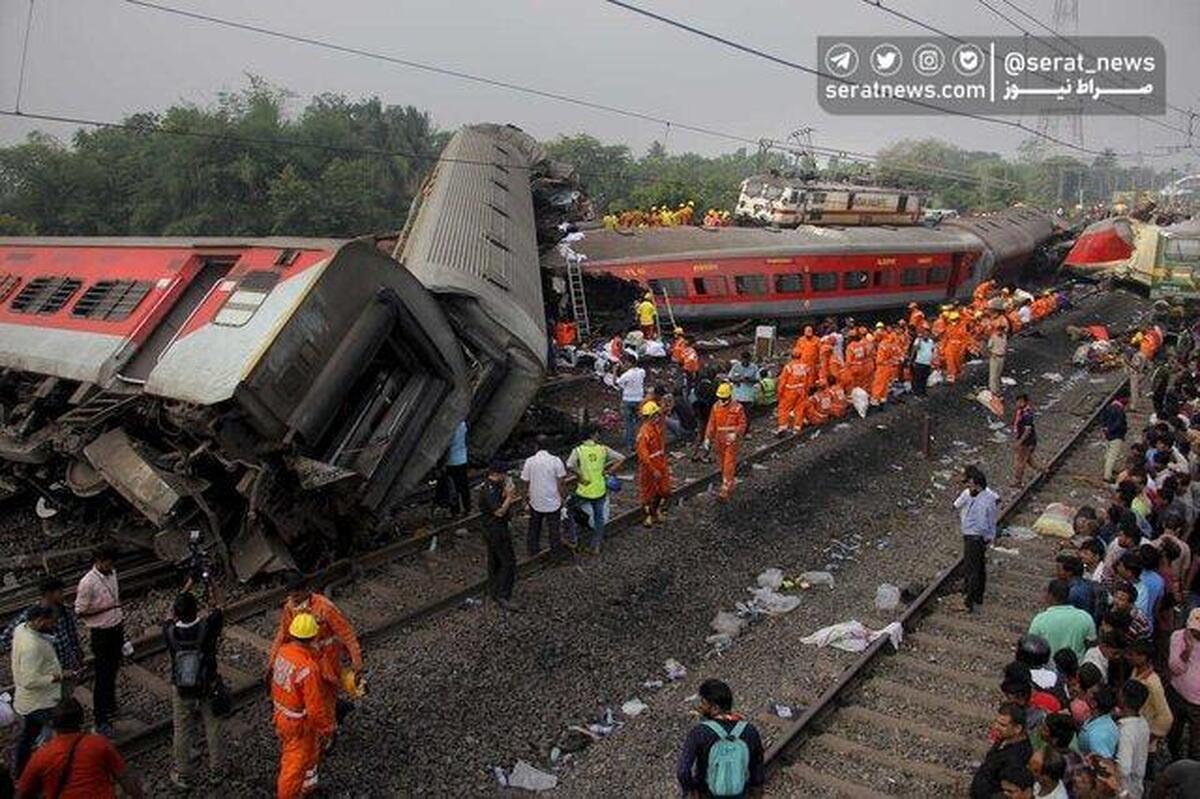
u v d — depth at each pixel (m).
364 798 7.25
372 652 9.32
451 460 12.61
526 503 13.62
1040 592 11.44
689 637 10.14
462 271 13.15
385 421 11.43
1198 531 10.51
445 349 11.73
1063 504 14.36
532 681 9.00
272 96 69.12
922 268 30.56
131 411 10.56
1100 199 106.00
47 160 59.41
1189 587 9.98
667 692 9.04
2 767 5.11
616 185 79.69
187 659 7.03
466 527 12.63
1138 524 9.52
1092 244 38.06
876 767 7.84
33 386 12.41
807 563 12.32
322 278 10.22
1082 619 7.62
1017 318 28.08
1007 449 17.88
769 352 23.55
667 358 22.89
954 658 9.78
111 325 11.91
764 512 13.83
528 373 13.18
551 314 23.20
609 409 18.97
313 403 10.13
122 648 8.27
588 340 23.45
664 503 13.78
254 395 9.59
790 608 10.88
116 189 60.50
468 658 9.29
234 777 7.43
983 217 39.53
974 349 24.19
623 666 9.42
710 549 12.37
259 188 59.31
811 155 34.53
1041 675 6.67
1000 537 13.36
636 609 10.62
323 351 10.23
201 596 10.37
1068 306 34.22
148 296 12.02
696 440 17.02
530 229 19.16
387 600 10.47
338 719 7.84
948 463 17.00
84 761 5.63
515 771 7.67
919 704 8.85
